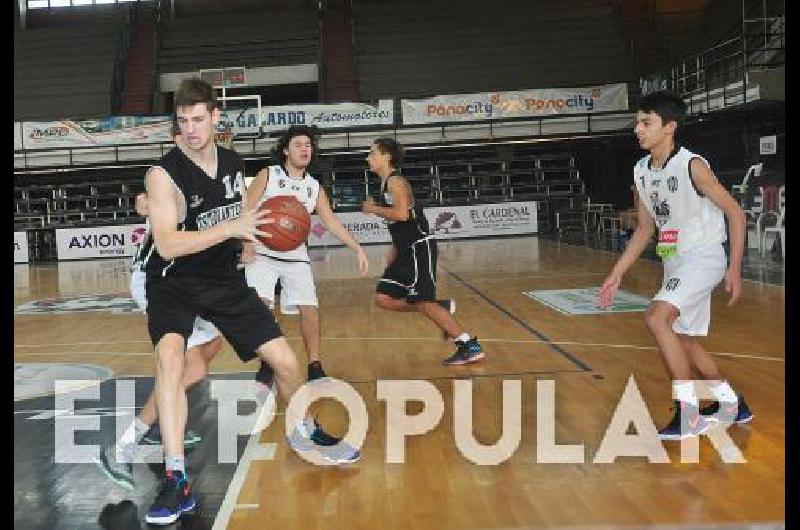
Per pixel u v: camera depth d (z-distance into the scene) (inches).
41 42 901.2
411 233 204.4
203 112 105.2
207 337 133.4
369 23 901.8
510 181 832.3
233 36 904.3
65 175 808.9
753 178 478.6
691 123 613.0
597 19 880.3
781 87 508.4
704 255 135.6
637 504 107.7
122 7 960.9
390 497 114.0
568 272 439.8
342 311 325.4
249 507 111.6
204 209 110.3
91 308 380.2
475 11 901.2
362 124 754.8
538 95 754.2
